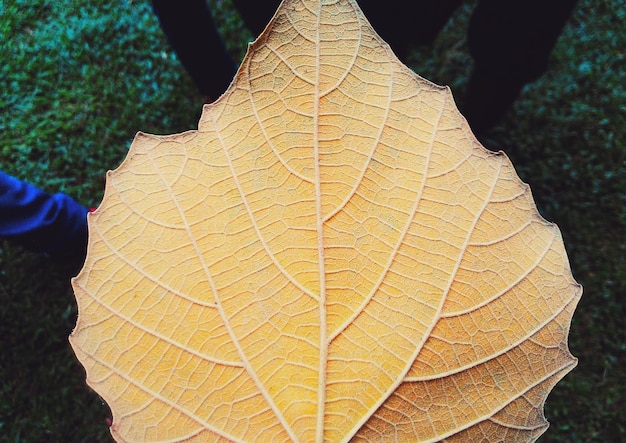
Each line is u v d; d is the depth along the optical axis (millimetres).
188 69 699
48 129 924
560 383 801
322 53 248
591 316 835
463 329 252
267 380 248
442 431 250
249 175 251
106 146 922
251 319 249
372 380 250
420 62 982
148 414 242
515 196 256
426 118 254
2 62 972
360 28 249
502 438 253
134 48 987
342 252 252
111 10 1009
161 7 581
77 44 985
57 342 813
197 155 251
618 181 912
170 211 249
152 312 246
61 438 771
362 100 251
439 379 251
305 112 250
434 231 254
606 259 866
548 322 255
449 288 253
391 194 254
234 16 1005
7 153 905
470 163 255
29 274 838
